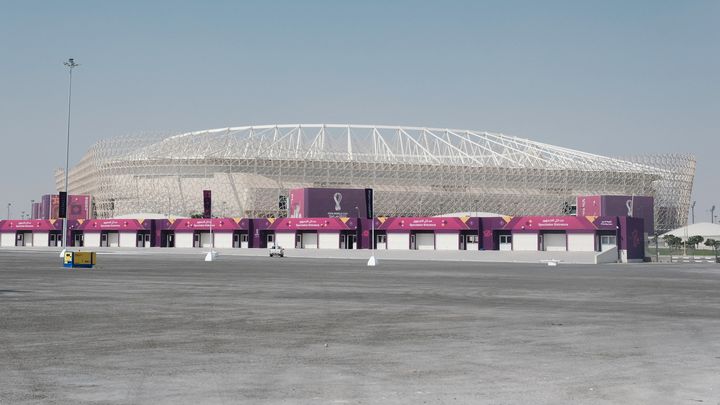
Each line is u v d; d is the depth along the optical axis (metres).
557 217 76.62
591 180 144.25
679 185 155.00
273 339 13.81
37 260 61.03
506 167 140.88
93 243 108.38
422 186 140.00
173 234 102.44
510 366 10.84
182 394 8.84
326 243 90.81
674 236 118.62
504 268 51.97
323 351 12.32
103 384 9.44
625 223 73.31
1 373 10.18
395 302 22.14
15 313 18.44
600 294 26.09
